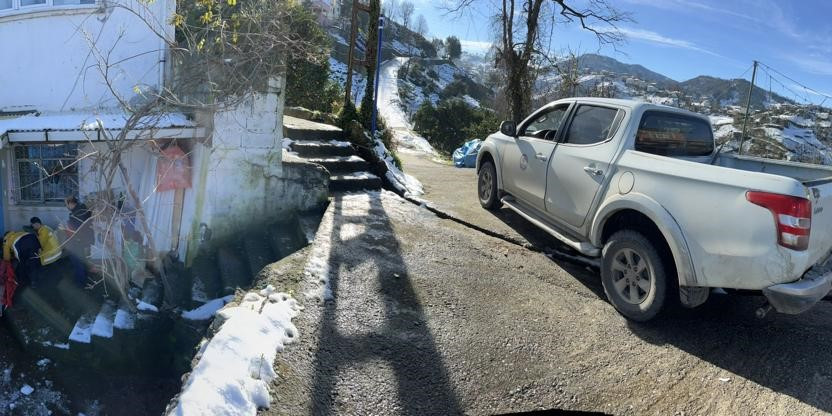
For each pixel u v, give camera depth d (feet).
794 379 11.50
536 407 10.48
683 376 11.66
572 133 17.93
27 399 17.17
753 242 11.50
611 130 16.14
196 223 20.12
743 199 11.72
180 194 20.66
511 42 47.50
